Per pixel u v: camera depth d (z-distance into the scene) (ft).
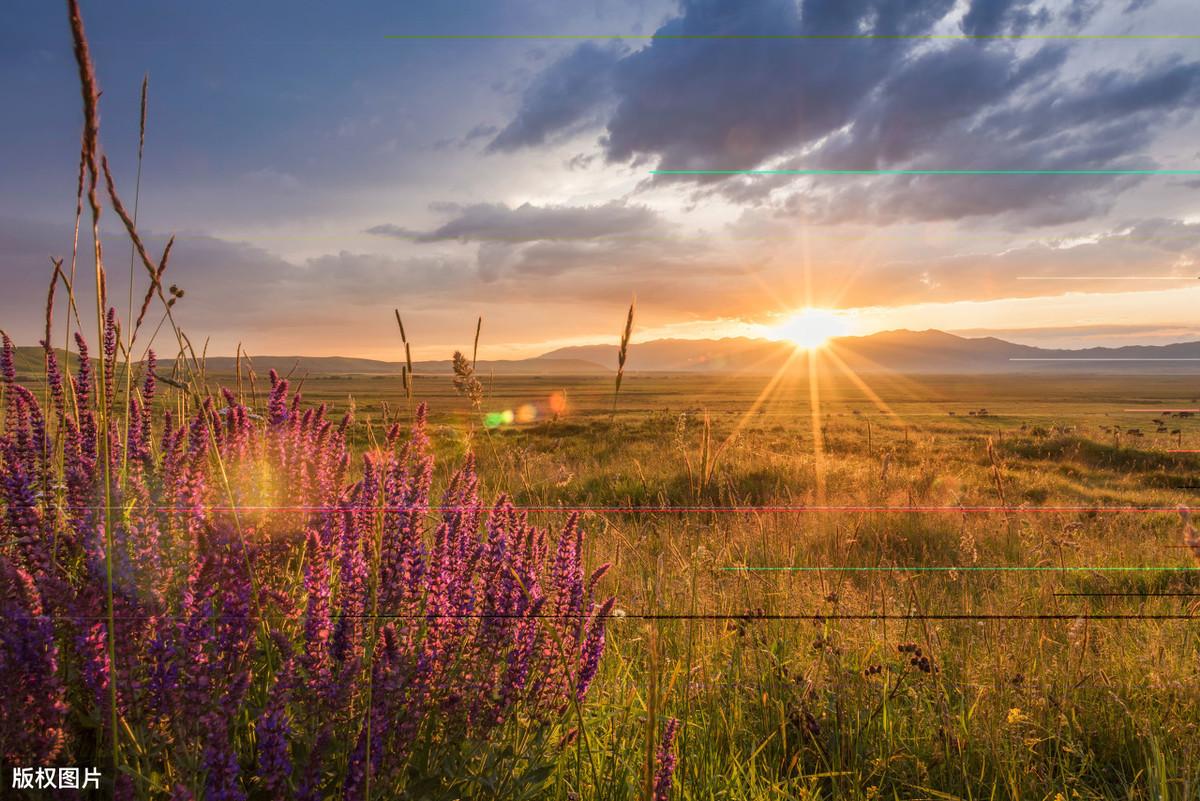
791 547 17.93
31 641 4.67
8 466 5.77
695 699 10.23
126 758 5.11
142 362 7.29
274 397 7.01
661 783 6.85
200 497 5.85
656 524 18.86
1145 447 75.31
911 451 65.16
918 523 27.35
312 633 5.52
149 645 5.09
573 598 7.15
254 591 5.65
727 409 269.64
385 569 6.22
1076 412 261.65
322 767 5.40
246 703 6.04
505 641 6.56
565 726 7.66
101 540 5.34
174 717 4.97
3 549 5.60
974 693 11.50
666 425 83.15
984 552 23.35
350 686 5.42
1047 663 12.63
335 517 6.28
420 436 7.22
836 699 10.30
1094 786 9.81
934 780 9.59
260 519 6.45
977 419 203.62
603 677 10.66
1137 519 31.89
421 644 6.36
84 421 6.57
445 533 6.80
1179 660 12.87
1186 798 8.46
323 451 6.77
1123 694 11.55
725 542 17.60
